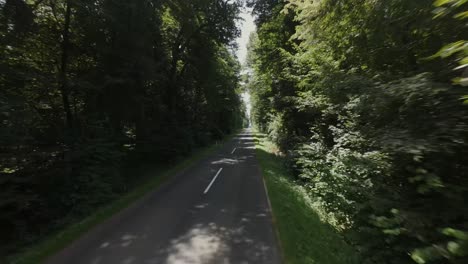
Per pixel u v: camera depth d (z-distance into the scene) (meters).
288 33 19.98
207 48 25.36
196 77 26.47
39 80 9.77
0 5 8.54
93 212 9.09
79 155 9.64
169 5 17.77
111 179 11.35
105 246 6.53
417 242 4.42
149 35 14.95
